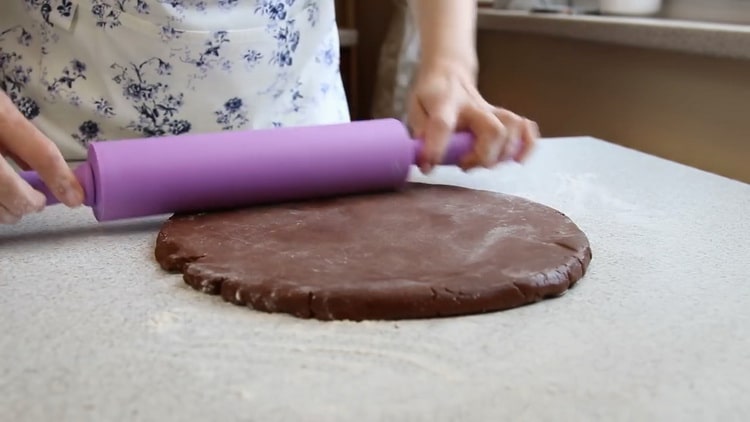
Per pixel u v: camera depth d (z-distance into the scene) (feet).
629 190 2.65
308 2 3.03
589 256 1.88
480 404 1.25
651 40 3.59
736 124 3.28
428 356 1.42
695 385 1.33
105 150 2.10
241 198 2.22
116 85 2.84
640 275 1.85
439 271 1.68
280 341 1.48
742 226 2.26
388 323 1.56
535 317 1.60
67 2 2.73
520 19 4.76
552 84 4.70
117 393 1.28
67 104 2.86
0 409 1.23
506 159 2.63
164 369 1.36
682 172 2.93
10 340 1.47
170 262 1.84
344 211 2.18
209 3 2.78
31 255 1.98
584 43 4.31
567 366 1.38
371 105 6.93
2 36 2.85
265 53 2.94
